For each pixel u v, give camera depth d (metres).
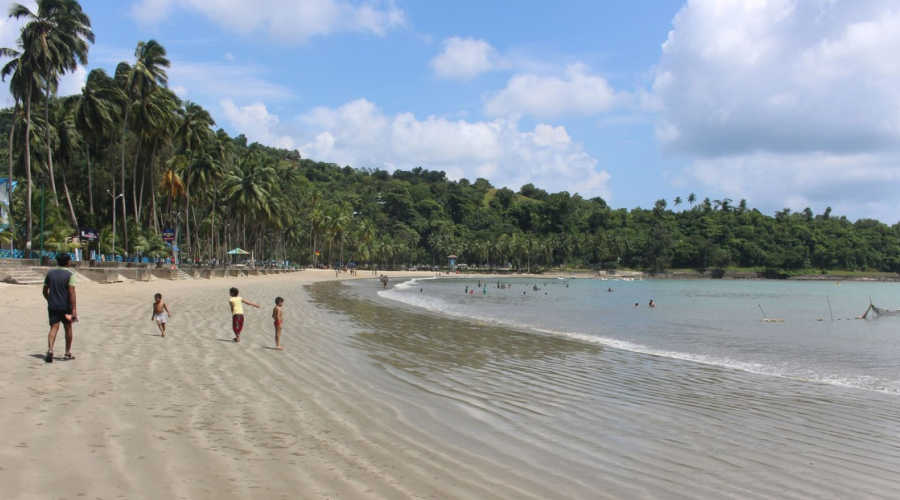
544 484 6.04
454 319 28.41
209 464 5.83
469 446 7.30
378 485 5.62
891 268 188.62
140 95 49.69
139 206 63.28
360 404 9.27
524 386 11.88
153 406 7.99
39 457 5.63
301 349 15.20
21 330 14.12
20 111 47.97
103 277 35.91
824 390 12.58
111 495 4.86
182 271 52.44
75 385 8.80
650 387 12.37
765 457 7.51
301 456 6.36
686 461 7.19
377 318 26.75
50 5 38.56
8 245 43.66
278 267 105.38
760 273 181.50
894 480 6.73
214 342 15.14
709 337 24.02
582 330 25.61
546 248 184.62
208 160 62.75
